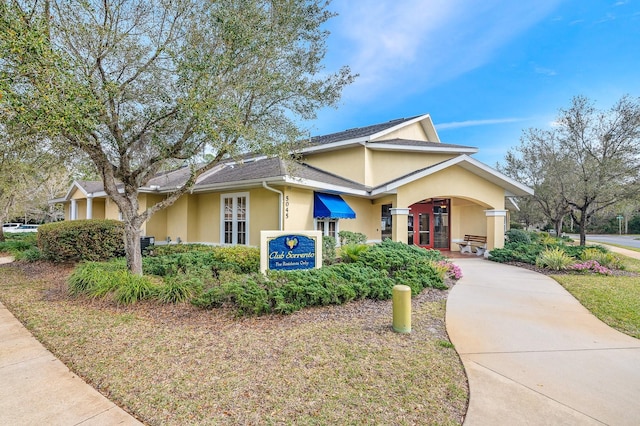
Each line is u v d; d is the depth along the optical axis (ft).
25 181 63.98
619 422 12.59
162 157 32.27
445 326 23.52
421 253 46.62
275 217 48.57
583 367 17.26
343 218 56.13
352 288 28.68
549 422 12.59
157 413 12.98
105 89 26.76
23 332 22.04
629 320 24.80
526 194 65.62
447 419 12.71
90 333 21.38
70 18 26.21
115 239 50.49
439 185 58.13
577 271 45.11
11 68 21.47
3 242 75.77
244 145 32.68
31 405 13.61
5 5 21.12
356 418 12.68
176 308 26.35
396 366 17.01
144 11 29.19
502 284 37.73
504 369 16.94
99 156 30.86
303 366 16.85
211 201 58.29
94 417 12.78
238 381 15.34
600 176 63.77
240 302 24.72
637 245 119.24
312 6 33.22
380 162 69.00
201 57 28.99
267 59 31.76
